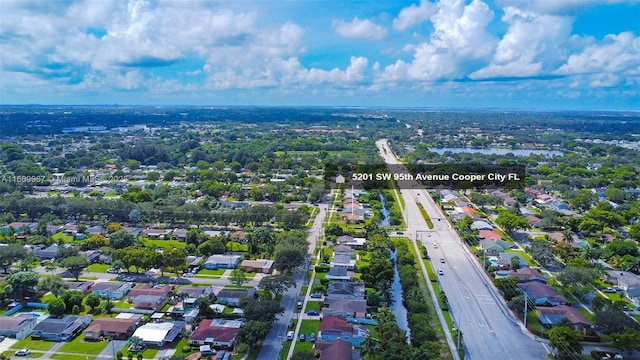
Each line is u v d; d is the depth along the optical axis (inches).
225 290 6560.0
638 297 6417.3
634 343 4938.5
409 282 6683.1
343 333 5339.6
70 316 5816.9
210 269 7711.6
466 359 5059.1
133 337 5246.1
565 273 6722.4
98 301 6117.1
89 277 7278.5
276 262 7263.8
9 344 5300.2
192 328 5679.1
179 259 7244.1
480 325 5856.3
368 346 4889.3
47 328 5472.4
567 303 6348.4
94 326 5506.9
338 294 6496.1
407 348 4638.3
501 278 6791.3
